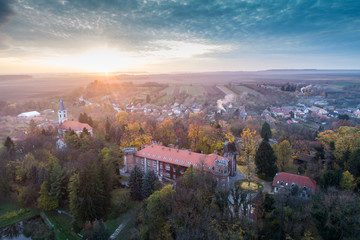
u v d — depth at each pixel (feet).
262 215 197.98
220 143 359.25
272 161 300.81
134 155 333.83
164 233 191.21
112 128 451.12
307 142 390.42
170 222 193.67
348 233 161.17
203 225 178.81
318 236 173.06
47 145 382.63
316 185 256.32
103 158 322.75
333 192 205.57
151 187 263.29
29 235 239.91
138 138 376.68
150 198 212.02
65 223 248.11
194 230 175.83
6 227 249.55
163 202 207.62
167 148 325.62
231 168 311.88
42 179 276.41
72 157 338.13
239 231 175.52
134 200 269.03
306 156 341.21
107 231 211.20
